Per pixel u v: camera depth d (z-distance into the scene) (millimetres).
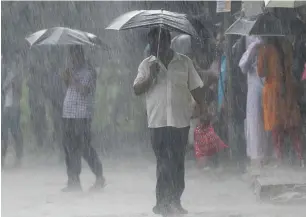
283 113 25703
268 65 25531
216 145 26875
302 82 26484
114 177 29109
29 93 34312
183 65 20125
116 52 34875
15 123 32406
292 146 26203
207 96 29156
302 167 25953
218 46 29438
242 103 29375
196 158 30000
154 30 20016
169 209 20422
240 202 23219
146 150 34656
